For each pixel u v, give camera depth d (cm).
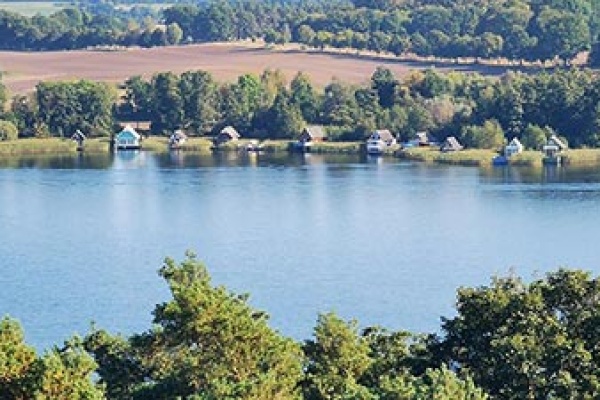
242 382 10381
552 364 11081
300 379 11275
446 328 11969
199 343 11275
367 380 11650
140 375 11931
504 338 11212
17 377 9731
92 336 12294
